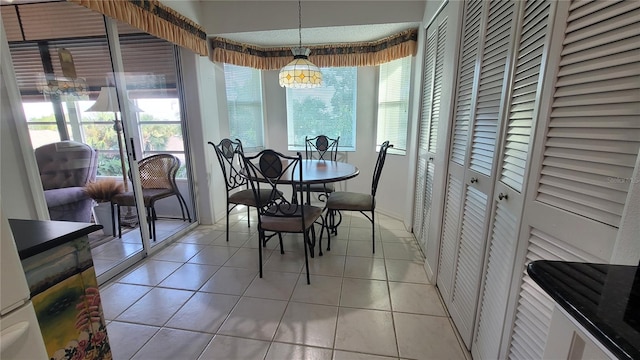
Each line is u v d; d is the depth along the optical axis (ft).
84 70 6.91
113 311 5.78
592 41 2.26
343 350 4.82
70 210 6.99
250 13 9.65
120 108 7.34
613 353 1.34
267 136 13.19
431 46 7.93
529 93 3.05
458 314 5.15
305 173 8.13
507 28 3.59
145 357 4.67
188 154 10.28
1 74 4.76
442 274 6.26
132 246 8.32
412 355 4.71
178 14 8.33
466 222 4.87
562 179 2.56
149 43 8.55
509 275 3.29
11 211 4.99
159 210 10.94
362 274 7.21
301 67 7.96
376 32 9.93
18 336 1.90
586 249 2.30
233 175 11.99
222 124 11.37
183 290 6.51
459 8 5.31
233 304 6.02
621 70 2.06
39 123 5.82
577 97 2.40
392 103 11.17
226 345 4.92
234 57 10.86
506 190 3.45
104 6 6.01
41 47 5.93
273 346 4.91
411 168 9.73
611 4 2.11
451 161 5.82
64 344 2.94
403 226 10.52
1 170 4.83
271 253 8.38
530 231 2.94
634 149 1.98
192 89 9.75
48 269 2.75
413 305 5.97
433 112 7.60
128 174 7.73
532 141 2.89
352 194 8.96
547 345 1.98
